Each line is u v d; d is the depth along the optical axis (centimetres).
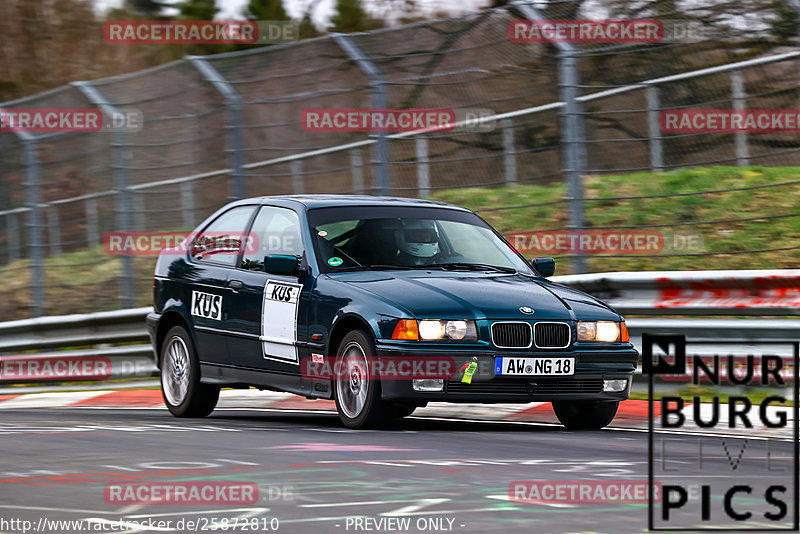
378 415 1150
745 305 1477
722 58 1777
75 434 1114
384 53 1877
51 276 2545
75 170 2402
